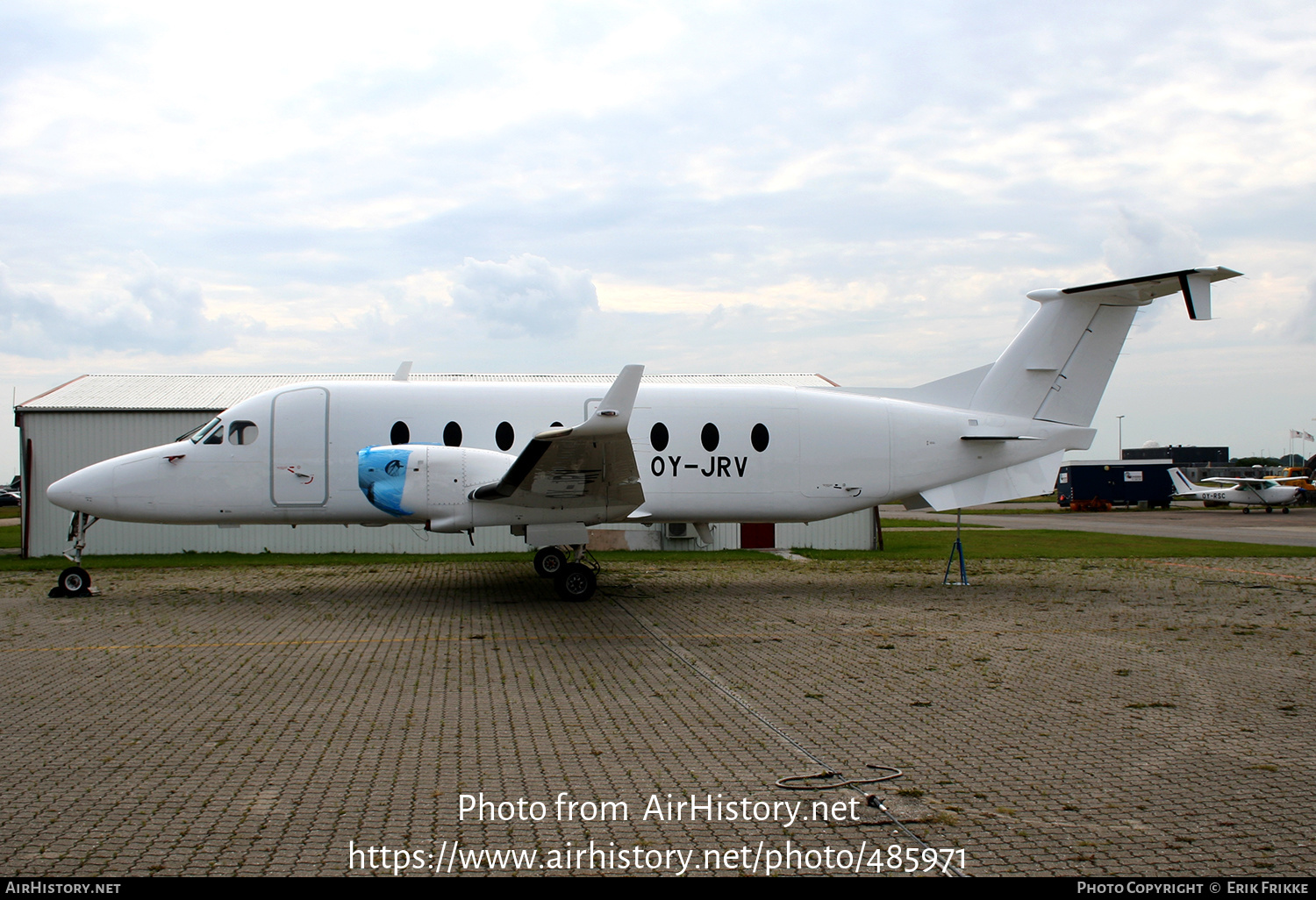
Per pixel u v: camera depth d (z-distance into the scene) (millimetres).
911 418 14891
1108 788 5246
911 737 6230
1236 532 30141
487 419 13773
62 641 9562
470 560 19438
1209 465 97562
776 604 12734
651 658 8875
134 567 17719
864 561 19484
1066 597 13539
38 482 20234
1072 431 15305
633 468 11695
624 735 6215
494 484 12531
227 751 5785
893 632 10469
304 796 4992
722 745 6008
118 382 22781
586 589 12922
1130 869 4156
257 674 8039
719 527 22016
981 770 5543
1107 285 14812
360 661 8648
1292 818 4809
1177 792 5180
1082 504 52781
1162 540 25656
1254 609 12391
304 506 13398
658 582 15328
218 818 4668
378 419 13562
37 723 6410
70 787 5105
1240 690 7629
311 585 14648
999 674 8242
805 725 6500
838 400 14836
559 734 6219
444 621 11016
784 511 14609
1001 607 12484
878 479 14773
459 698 7207
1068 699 7305
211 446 13320
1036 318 15305
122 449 20469
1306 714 6871
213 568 17484
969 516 44531
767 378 23172
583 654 9023
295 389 13648
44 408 20281
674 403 14336
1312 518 40719
